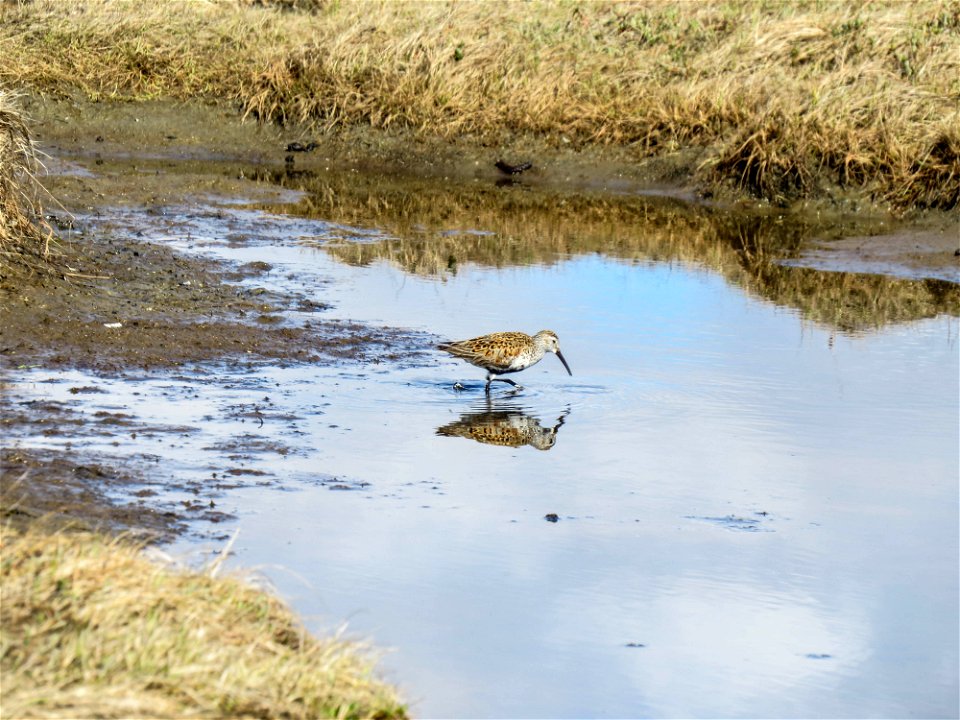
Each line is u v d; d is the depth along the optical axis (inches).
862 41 1777.8
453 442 765.9
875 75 1659.7
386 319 1037.2
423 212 1496.1
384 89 1786.4
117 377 829.8
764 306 1133.7
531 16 2006.6
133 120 1779.0
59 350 868.6
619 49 1873.8
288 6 2177.7
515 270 1240.8
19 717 346.9
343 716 410.3
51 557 444.1
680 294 1167.0
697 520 666.2
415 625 536.4
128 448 700.0
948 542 647.1
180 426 746.8
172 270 1103.6
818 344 1016.9
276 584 557.9
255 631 448.8
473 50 1839.3
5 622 400.8
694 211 1531.7
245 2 2169.0
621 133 1694.1
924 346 1016.9
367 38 1877.5
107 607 415.2
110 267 1075.9
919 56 1716.3
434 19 1951.3
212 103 1818.4
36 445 688.4
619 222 1473.9
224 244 1262.3
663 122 1678.2
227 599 461.1
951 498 704.4
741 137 1584.6
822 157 1524.4
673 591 583.2
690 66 1781.5
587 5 2076.8
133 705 365.7
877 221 1456.7
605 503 684.1
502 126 1744.6
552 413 832.3
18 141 1090.1
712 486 715.4
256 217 1403.8
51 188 1393.9
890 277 1245.7
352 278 1170.0
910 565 619.8
